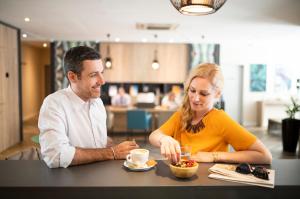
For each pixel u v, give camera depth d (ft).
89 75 4.53
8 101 18.19
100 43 26.58
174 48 26.91
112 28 19.30
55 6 13.39
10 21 17.16
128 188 3.53
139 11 14.21
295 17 15.33
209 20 16.22
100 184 3.59
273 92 29.37
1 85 17.26
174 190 3.57
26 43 28.99
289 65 28.68
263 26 18.03
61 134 4.37
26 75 30.78
